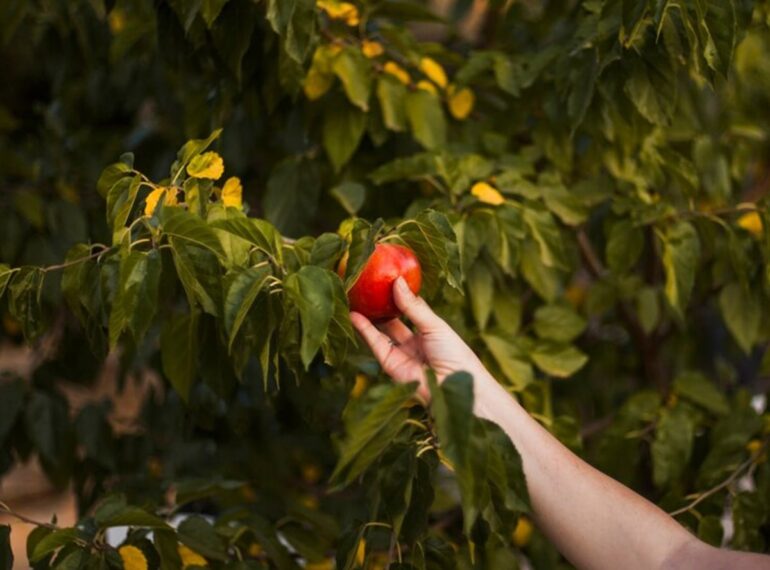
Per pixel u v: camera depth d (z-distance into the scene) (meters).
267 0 1.54
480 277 1.87
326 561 1.97
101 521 1.53
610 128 1.85
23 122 2.79
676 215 1.93
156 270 1.29
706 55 1.49
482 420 1.23
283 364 2.03
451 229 1.38
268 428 2.46
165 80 2.49
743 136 2.44
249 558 1.83
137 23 2.09
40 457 2.24
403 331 1.40
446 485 2.30
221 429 2.36
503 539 1.29
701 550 1.31
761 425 1.94
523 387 1.88
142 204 1.41
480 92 2.15
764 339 2.34
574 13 2.15
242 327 1.43
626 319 2.48
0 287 1.42
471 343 1.93
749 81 2.61
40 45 2.66
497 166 1.94
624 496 1.36
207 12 1.54
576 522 1.34
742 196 2.69
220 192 1.47
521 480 1.22
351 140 1.91
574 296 2.69
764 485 1.84
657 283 2.38
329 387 2.00
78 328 2.46
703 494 1.83
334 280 1.28
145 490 2.20
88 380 2.49
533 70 1.89
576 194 2.04
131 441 2.38
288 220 1.98
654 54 1.61
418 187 2.06
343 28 1.92
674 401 2.13
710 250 2.02
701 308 2.75
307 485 2.63
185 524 1.64
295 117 1.99
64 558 1.49
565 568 2.28
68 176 2.52
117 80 2.55
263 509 2.30
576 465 1.36
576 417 2.44
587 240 2.37
